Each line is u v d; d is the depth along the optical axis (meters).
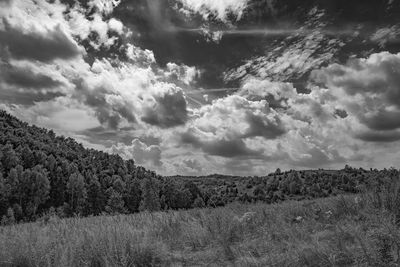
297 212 10.30
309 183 107.19
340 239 6.27
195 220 10.89
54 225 11.75
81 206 125.12
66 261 6.41
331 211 9.27
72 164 167.75
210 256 7.14
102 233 8.16
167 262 7.12
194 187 121.25
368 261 5.18
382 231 5.85
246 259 6.30
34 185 113.94
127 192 133.50
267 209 11.84
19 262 6.61
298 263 5.66
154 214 13.96
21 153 156.00
